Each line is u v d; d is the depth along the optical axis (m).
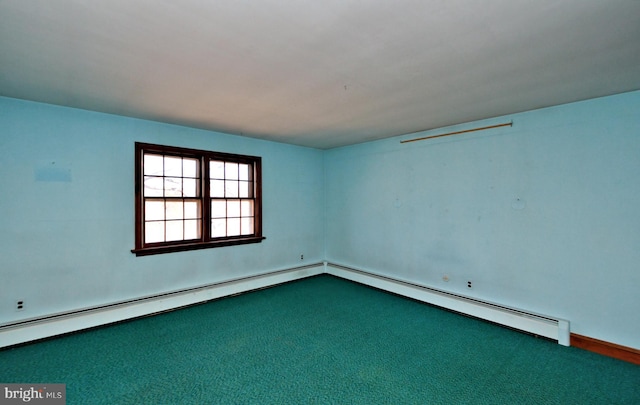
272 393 2.30
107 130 3.56
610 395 2.29
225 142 4.59
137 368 2.62
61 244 3.29
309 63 2.19
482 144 3.76
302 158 5.70
